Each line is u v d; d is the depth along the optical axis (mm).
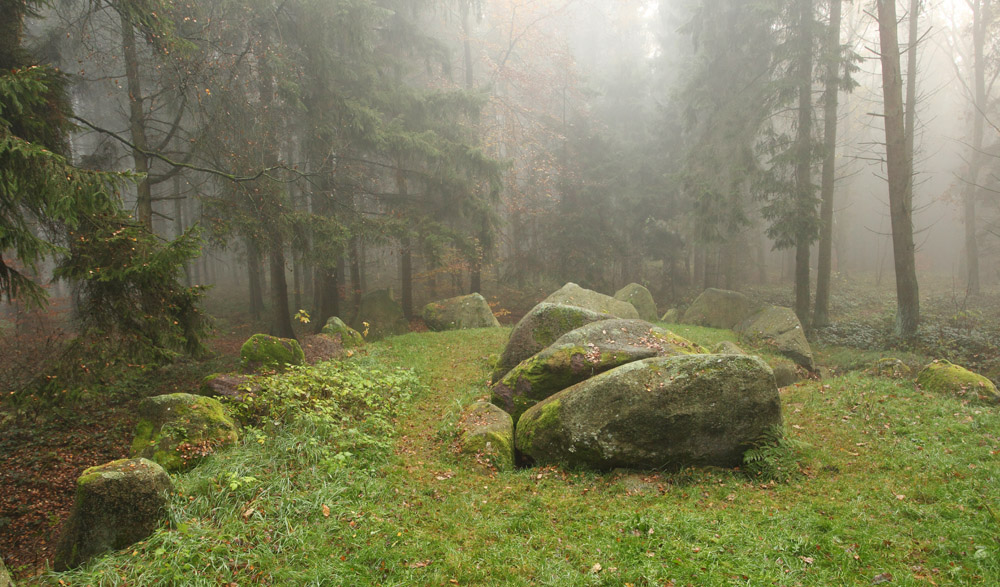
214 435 6605
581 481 6242
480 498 5688
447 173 20000
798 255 19734
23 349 13938
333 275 19859
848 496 5496
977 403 8508
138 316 8844
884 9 15859
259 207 15055
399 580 4051
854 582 3838
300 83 16844
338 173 18250
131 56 13477
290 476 5617
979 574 3879
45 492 7074
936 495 5332
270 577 4031
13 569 5109
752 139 20578
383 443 7016
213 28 14773
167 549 4387
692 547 4363
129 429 9398
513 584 3996
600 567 4152
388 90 19781
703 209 20766
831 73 18062
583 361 7988
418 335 15898
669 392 6363
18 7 8328
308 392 8148
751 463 6355
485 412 7832
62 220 8359
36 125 7648
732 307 19000
